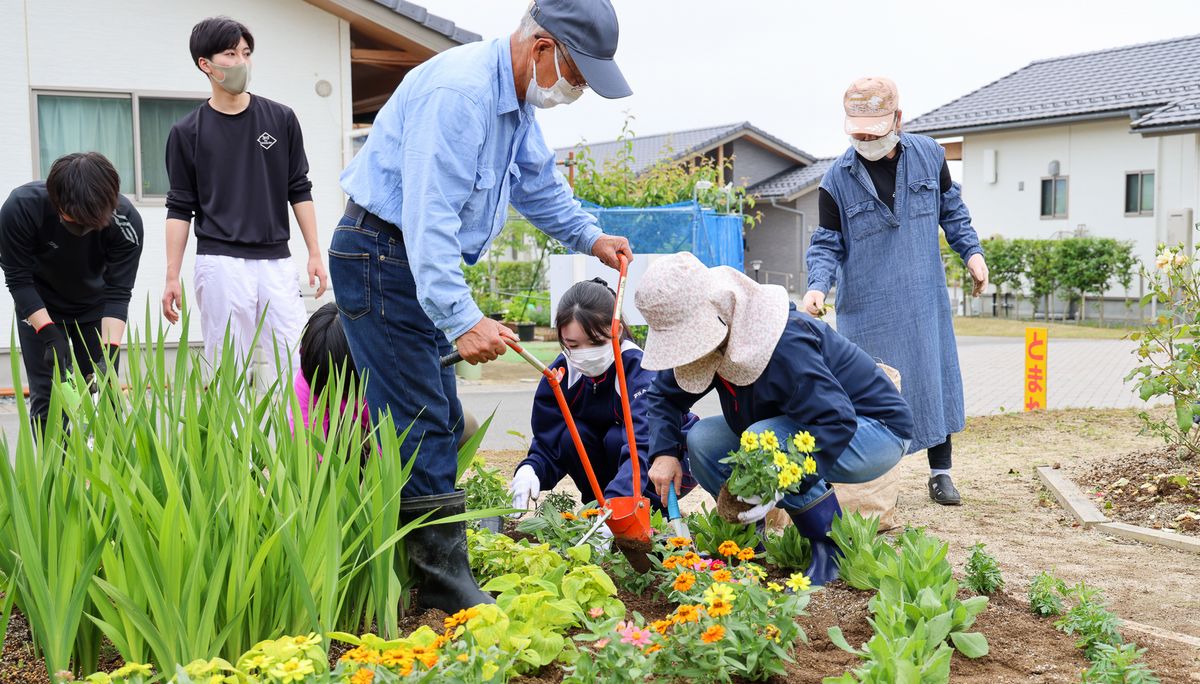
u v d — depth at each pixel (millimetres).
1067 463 6344
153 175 10891
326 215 11375
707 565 2803
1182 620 3393
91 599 2523
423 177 2760
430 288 2750
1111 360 14773
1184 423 5469
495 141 2928
